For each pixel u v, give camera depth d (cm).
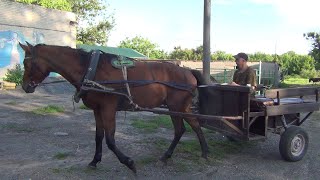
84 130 899
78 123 984
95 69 562
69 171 589
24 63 572
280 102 713
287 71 6194
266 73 3422
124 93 573
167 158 657
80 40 4300
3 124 926
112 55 591
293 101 733
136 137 840
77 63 571
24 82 577
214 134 888
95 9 4262
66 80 595
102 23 4356
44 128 907
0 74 2102
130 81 583
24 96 1576
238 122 659
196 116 630
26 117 1040
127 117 1106
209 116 630
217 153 727
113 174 586
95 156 605
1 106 1232
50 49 568
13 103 1322
